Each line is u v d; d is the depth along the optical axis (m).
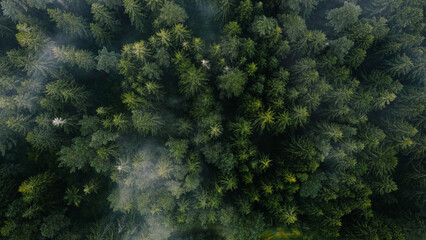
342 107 25.69
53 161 29.48
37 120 25.30
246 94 27.53
